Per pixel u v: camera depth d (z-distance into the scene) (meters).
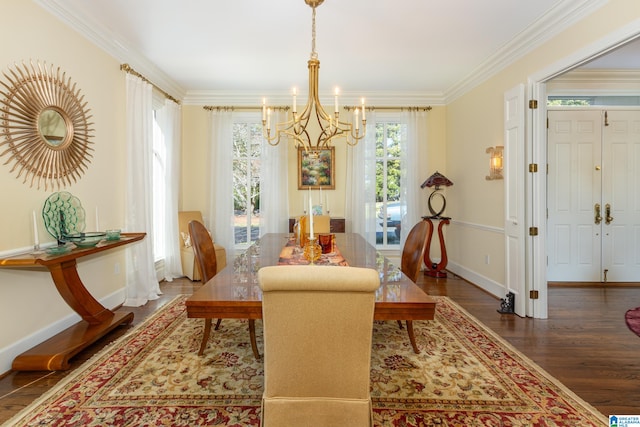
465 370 2.22
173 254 4.67
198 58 3.86
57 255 2.21
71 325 2.80
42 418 1.73
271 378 1.31
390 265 2.21
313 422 1.31
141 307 3.53
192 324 3.02
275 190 5.23
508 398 1.92
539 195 3.20
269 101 5.28
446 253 5.07
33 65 2.44
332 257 2.45
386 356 2.42
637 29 2.21
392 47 3.57
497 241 3.91
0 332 2.19
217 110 5.22
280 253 2.62
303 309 1.24
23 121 2.36
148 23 3.05
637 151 4.39
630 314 3.34
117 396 1.92
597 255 4.43
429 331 2.88
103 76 3.25
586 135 4.38
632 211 4.40
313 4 2.61
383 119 5.46
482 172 4.27
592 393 1.99
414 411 1.81
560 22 2.84
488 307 3.56
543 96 3.20
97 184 3.16
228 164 5.25
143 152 3.75
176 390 1.98
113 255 3.44
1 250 2.21
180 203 5.18
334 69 4.25
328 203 5.42
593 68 4.10
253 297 1.57
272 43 3.46
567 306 3.58
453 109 5.15
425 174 5.36
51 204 2.52
